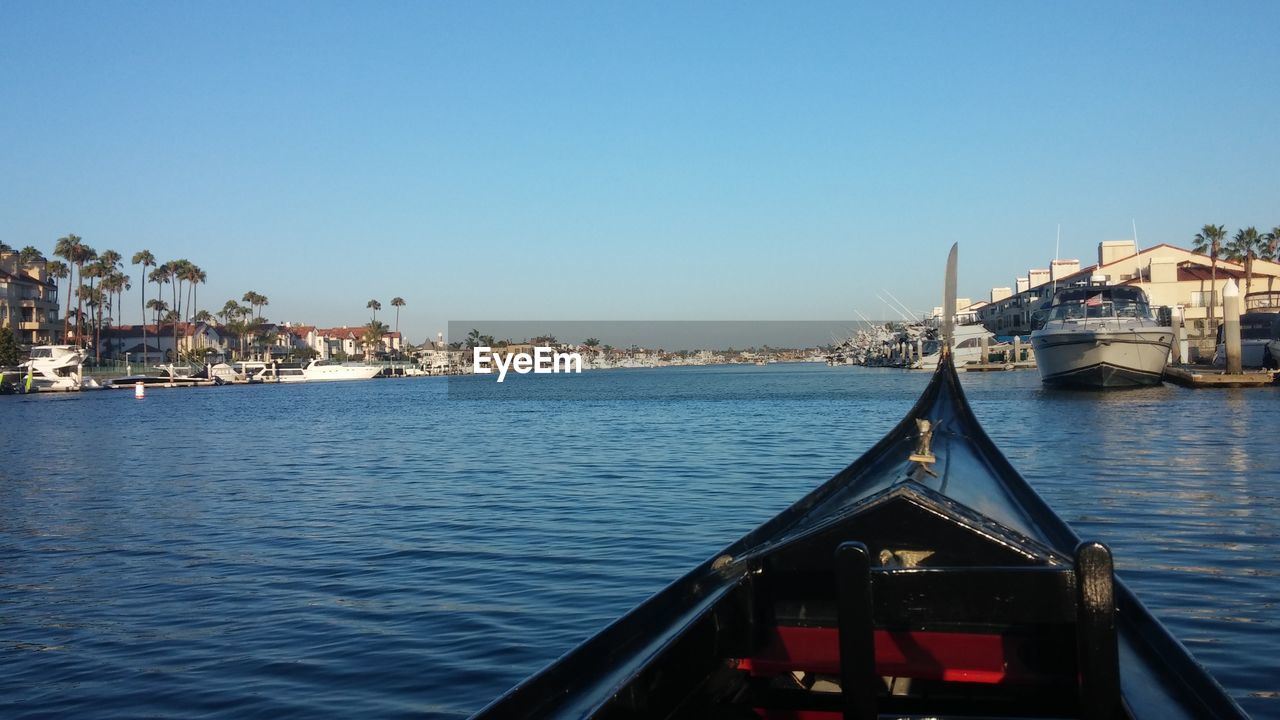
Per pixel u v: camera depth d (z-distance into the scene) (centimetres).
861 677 348
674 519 1496
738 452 2648
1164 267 7588
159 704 756
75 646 916
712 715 468
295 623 964
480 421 4706
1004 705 452
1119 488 1670
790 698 488
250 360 14838
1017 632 452
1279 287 7788
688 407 5581
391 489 2017
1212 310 7106
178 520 1675
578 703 384
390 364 16462
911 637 456
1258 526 1288
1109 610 337
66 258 10775
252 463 2736
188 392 10488
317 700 748
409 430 4131
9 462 2911
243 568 1243
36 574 1246
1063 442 2503
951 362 1229
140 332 14262
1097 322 4678
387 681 783
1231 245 7981
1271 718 644
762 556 513
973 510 531
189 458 2962
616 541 1321
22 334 9975
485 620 943
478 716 352
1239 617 870
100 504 1916
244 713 729
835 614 509
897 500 497
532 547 1298
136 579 1202
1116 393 4500
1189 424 2897
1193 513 1399
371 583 1124
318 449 3203
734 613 509
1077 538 563
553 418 4809
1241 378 4550
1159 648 422
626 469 2258
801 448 2741
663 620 471
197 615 1015
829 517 564
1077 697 442
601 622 927
